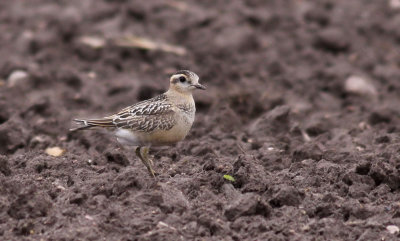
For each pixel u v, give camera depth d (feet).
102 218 33.96
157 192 35.40
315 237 33.22
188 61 72.43
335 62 74.08
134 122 39.37
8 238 32.68
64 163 41.65
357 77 68.54
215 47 75.15
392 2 88.38
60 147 49.34
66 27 76.07
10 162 42.88
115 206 35.14
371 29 82.28
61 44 74.64
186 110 40.40
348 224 34.30
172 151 45.88
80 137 49.96
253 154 45.85
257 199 35.06
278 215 35.35
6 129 48.52
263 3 88.84
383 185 38.60
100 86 65.62
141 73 69.92
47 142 49.49
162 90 64.08
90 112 59.88
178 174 40.73
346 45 77.25
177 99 40.34
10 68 67.77
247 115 59.47
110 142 48.78
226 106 55.52
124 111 40.29
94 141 49.21
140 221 33.50
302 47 77.71
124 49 73.00
